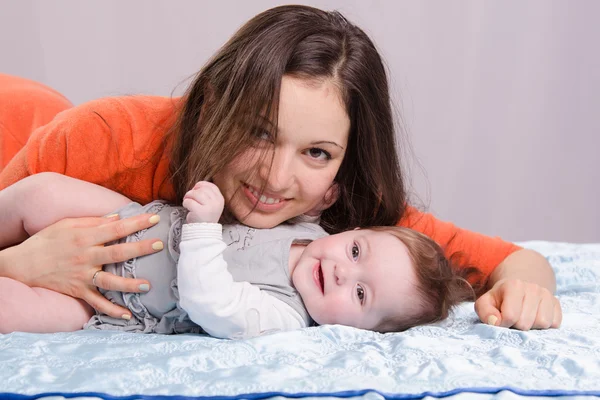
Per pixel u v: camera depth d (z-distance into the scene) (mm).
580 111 4090
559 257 2188
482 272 1813
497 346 1317
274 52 1414
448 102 4031
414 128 4020
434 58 4000
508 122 4070
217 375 1147
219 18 3812
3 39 3629
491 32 4016
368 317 1514
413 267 1539
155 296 1462
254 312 1414
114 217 1524
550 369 1209
